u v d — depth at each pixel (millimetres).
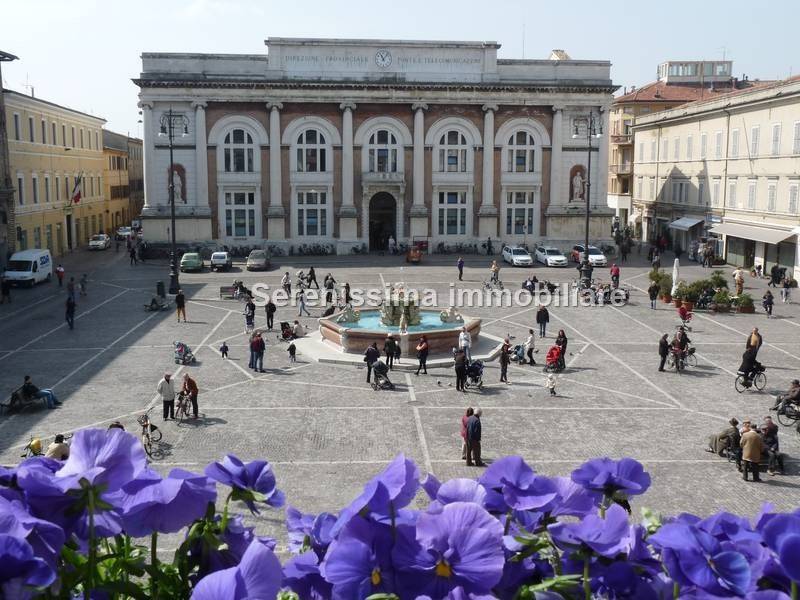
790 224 56031
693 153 72250
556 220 74562
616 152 94688
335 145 72500
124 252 78375
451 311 37688
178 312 42031
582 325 41625
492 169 73750
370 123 72438
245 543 3551
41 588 2682
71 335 38312
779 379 30453
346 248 73188
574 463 21328
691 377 30859
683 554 3059
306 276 58625
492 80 72438
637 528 3416
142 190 118750
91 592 3242
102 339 37344
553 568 3455
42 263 56188
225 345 33188
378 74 71688
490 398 27797
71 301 39781
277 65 70688
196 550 3506
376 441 23109
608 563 3299
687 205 73500
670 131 77812
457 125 73188
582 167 74312
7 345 36062
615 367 32500
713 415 25906
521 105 73125
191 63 70188
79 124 83500
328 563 3182
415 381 30172
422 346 31016
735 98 63281
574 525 3352
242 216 72562
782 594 2908
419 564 3135
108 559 3549
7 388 28688
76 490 3174
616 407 26750
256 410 26172
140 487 3340
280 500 3674
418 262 66875
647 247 80938
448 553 3137
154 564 3398
